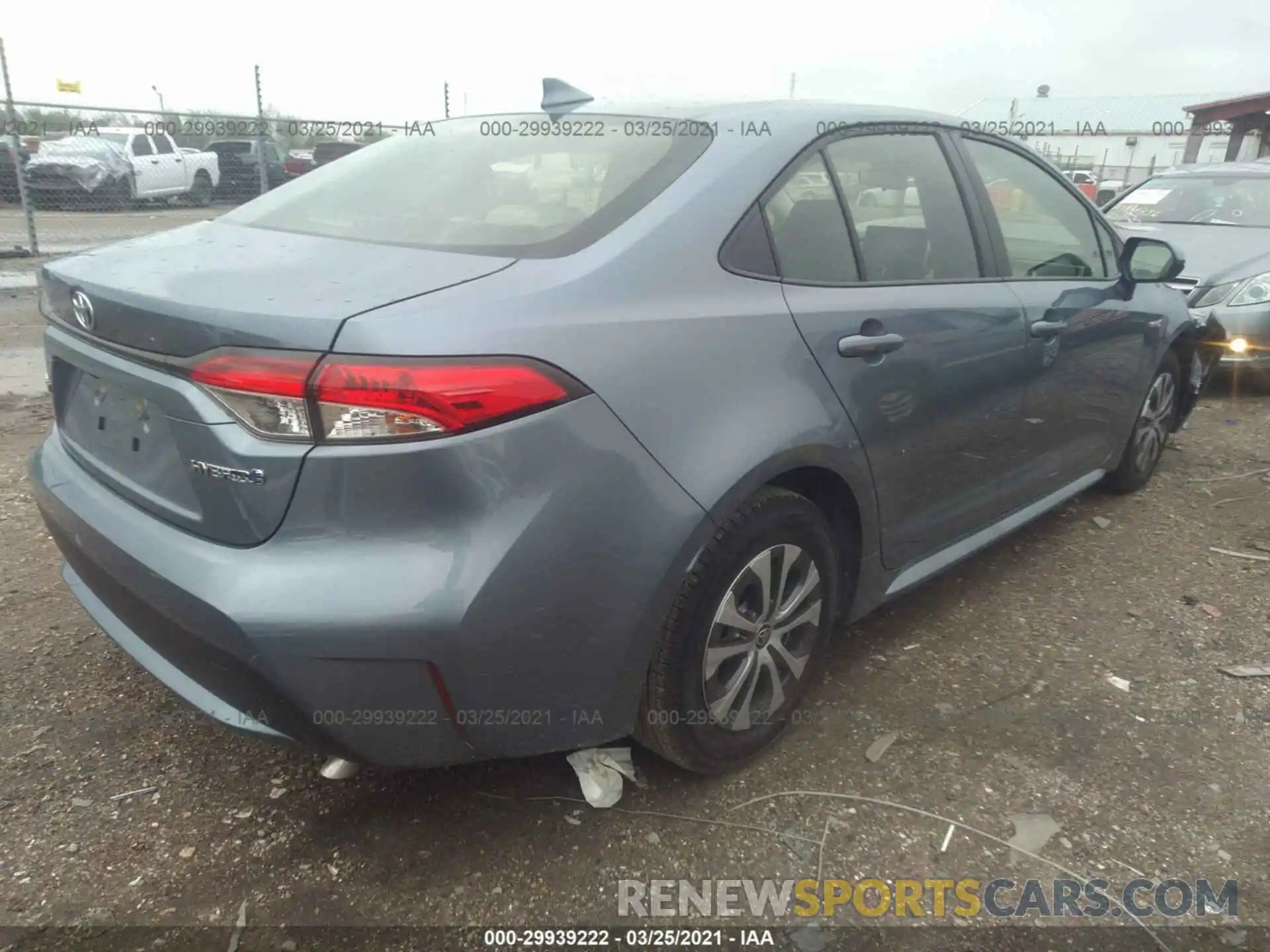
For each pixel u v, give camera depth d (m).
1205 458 5.12
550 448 1.82
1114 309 3.64
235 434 1.77
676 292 2.11
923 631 3.22
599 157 2.42
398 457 1.71
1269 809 2.39
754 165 2.38
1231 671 3.00
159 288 1.95
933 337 2.68
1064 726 2.71
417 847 2.21
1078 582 3.62
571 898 2.08
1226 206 7.64
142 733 2.57
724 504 2.08
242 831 2.24
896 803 2.38
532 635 1.86
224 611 1.76
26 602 3.21
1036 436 3.33
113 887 2.06
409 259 2.05
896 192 2.78
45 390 5.91
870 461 2.52
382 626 1.74
